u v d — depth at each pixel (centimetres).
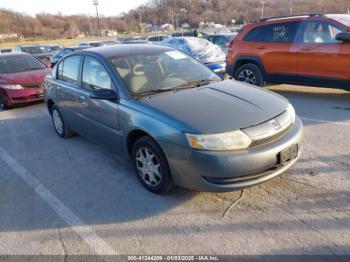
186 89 390
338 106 652
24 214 348
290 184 359
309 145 461
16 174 447
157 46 489
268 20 782
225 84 410
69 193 384
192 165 306
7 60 937
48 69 952
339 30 657
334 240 271
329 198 328
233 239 284
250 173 304
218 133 298
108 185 393
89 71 454
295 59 725
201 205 336
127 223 319
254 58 806
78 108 479
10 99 842
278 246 271
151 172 357
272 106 344
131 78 397
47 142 571
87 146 533
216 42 1652
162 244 286
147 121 339
